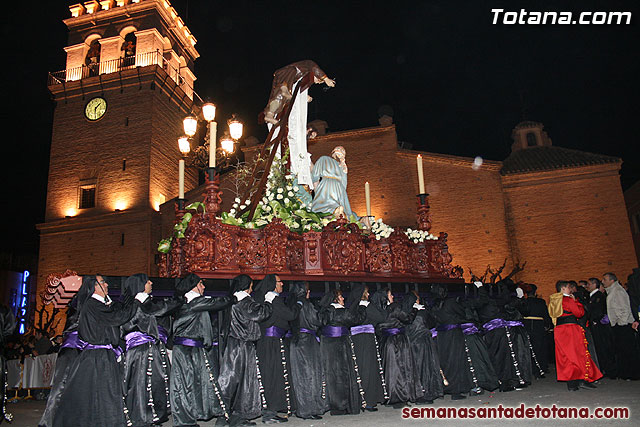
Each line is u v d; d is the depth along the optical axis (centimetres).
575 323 948
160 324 762
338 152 1242
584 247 2712
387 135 3031
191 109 3744
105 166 3309
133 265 3033
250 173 1225
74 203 3312
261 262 893
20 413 1058
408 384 829
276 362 748
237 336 727
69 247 3194
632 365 1068
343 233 977
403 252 1088
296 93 1154
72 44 3662
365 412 808
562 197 2800
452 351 920
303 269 937
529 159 2989
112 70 3497
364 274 995
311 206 1164
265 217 966
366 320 835
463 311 942
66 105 3525
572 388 931
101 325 651
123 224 3128
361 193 2978
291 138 1188
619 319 1056
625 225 2688
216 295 819
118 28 3609
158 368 712
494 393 959
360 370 813
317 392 766
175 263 955
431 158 2958
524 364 1013
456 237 2855
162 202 3306
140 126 3316
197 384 690
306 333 786
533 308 1261
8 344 1628
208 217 859
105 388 643
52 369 1413
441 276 1133
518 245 2794
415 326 898
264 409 728
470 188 2903
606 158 2803
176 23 3806
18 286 3916
